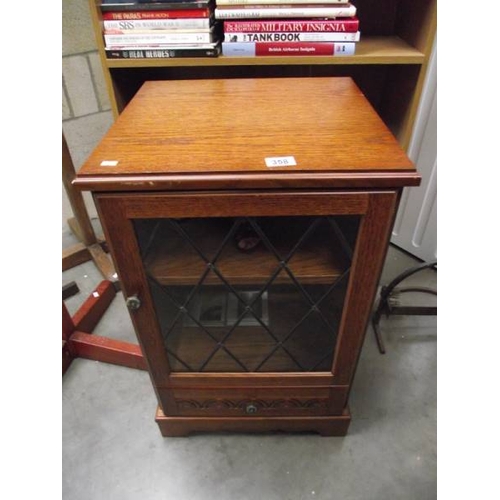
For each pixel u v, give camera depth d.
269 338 0.81
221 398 0.84
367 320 0.69
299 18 0.75
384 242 0.59
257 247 0.66
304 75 1.04
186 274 0.64
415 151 1.22
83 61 1.29
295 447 0.90
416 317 1.20
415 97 0.85
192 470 0.87
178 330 0.79
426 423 0.95
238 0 0.74
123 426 0.95
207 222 0.63
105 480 0.86
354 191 0.53
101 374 1.07
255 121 0.65
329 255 0.66
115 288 1.29
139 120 0.66
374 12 0.94
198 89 0.79
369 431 0.93
